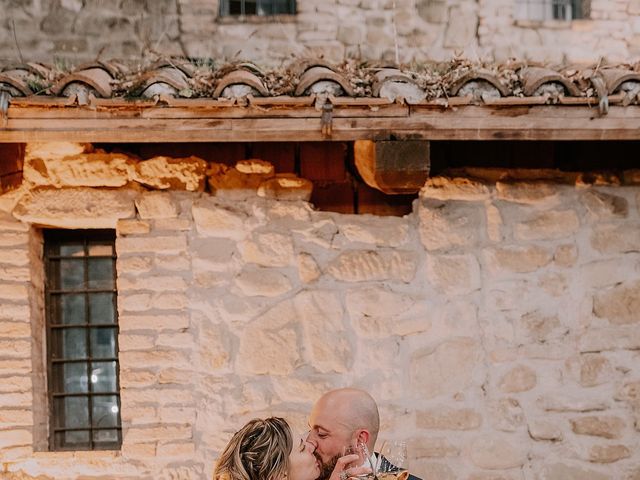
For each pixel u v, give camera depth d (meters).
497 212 3.92
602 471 3.87
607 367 3.90
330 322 3.84
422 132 3.31
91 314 3.98
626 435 3.88
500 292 3.90
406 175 3.39
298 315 3.84
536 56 4.78
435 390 3.85
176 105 3.18
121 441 3.94
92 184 3.82
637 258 3.95
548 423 3.87
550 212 3.94
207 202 3.85
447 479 3.82
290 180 3.87
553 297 3.91
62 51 4.64
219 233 3.85
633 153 3.96
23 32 4.64
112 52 4.66
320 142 3.91
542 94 3.29
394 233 3.89
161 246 3.83
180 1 4.68
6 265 3.77
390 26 4.73
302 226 3.87
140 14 4.68
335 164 3.92
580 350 3.90
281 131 3.28
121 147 3.86
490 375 3.87
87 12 4.66
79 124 3.22
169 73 3.28
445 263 3.89
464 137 3.34
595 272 3.93
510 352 3.88
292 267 3.85
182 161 3.85
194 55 4.66
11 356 3.76
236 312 3.82
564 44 4.81
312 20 4.70
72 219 3.80
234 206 3.86
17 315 3.77
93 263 4.00
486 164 3.94
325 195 3.92
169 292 3.82
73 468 3.74
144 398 3.79
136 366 3.79
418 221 3.91
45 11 4.65
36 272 3.89
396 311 3.86
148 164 3.84
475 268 3.90
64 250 4.00
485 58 4.65
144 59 4.25
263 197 3.87
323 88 3.25
